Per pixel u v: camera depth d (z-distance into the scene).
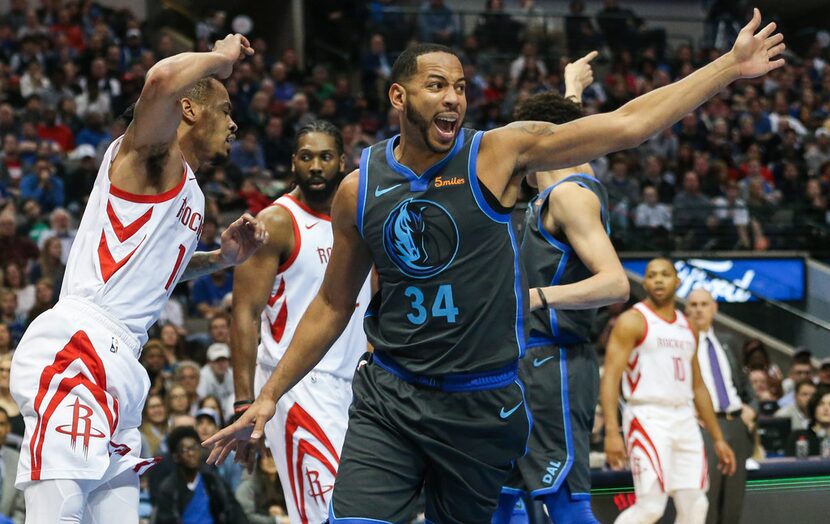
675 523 5.85
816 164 16.61
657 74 17.27
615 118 2.82
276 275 4.24
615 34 17.73
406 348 2.99
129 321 3.29
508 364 3.00
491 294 2.91
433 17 16.97
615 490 5.89
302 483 4.14
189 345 9.10
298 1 18.48
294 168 4.24
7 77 14.09
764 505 6.12
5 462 6.44
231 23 19.34
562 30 17.45
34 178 11.64
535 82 16.31
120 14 16.66
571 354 4.10
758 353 9.48
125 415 3.31
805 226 13.62
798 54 20.47
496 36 17.20
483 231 2.88
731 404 6.29
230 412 8.28
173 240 3.36
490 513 3.15
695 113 16.28
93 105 13.90
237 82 14.78
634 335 5.66
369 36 16.67
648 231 13.14
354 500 2.98
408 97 2.84
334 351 4.19
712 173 14.93
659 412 5.68
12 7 15.77
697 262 13.07
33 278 10.16
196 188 3.42
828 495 6.15
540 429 4.05
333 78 16.83
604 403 5.60
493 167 2.86
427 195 2.87
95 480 3.18
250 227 3.63
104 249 3.27
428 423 2.98
